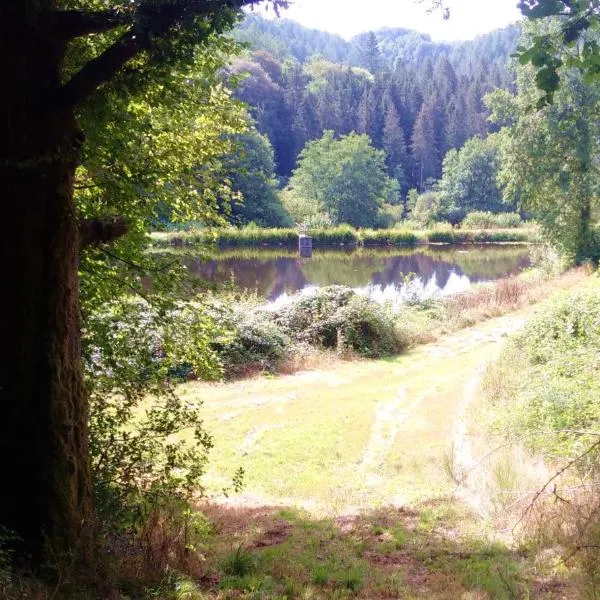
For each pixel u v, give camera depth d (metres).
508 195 31.41
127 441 6.54
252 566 5.52
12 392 4.69
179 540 5.57
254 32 135.00
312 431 11.51
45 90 4.69
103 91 5.28
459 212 79.94
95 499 5.74
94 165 6.51
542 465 7.98
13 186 4.60
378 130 105.25
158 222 7.85
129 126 6.42
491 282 33.22
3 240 4.61
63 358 4.89
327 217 70.94
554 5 3.04
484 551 5.88
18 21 4.47
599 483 6.23
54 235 4.78
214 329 8.08
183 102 7.00
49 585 4.42
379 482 8.77
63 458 4.86
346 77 120.00
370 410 12.74
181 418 6.89
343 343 18.72
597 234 30.16
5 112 4.51
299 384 15.55
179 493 6.47
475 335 20.42
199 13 4.66
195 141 7.58
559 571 5.24
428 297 25.31
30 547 4.66
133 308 7.66
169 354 7.92
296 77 106.94
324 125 101.81
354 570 5.39
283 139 99.00
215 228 8.38
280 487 8.80
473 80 111.50
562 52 3.35
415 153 101.62
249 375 16.36
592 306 13.37
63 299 4.88
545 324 13.83
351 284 34.47
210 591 4.96
